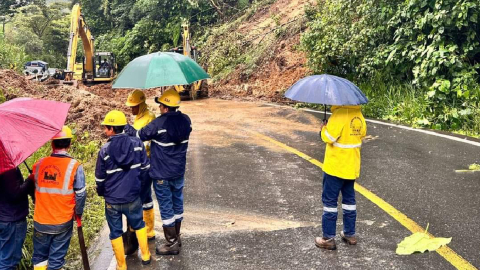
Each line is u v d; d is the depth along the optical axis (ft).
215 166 26.63
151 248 16.74
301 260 15.12
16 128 11.89
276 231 17.48
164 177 15.71
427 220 17.44
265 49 67.15
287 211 19.36
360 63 44.37
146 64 15.08
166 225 15.93
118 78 15.25
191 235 17.52
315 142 31.63
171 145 15.74
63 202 13.56
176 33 97.76
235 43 75.82
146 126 15.65
